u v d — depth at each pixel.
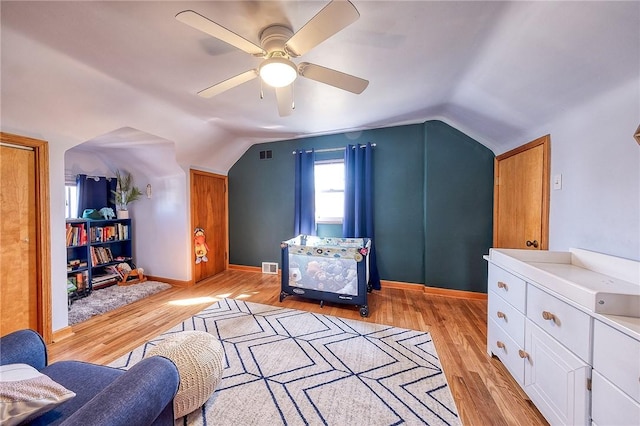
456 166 3.16
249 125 3.30
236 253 4.48
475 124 2.74
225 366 1.82
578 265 1.67
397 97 2.49
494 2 1.28
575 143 1.78
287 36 1.48
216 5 1.30
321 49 1.70
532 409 1.45
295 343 2.13
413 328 2.40
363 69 1.95
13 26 1.43
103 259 3.59
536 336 1.40
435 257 3.28
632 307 0.99
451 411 1.43
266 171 4.23
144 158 3.52
